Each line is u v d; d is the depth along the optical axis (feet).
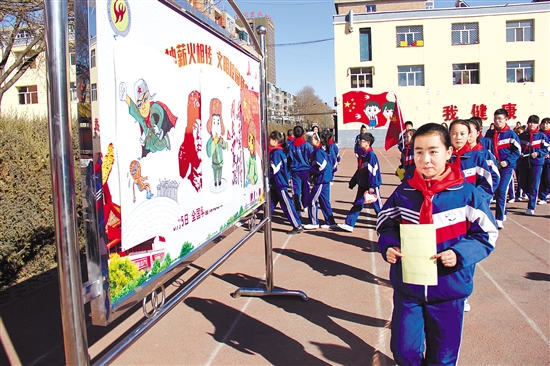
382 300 14.64
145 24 7.02
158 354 11.36
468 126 14.55
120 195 6.28
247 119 13.00
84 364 5.29
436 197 7.95
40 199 18.06
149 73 7.04
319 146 25.21
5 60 33.53
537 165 27.25
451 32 103.50
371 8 139.95
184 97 8.46
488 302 14.08
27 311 14.37
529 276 16.37
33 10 29.68
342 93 107.96
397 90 106.01
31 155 17.61
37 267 18.62
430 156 7.89
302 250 21.06
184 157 8.45
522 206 30.89
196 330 12.69
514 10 100.99
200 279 9.03
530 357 10.69
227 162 11.07
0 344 12.11
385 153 90.48
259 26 14.58
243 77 12.60
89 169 5.60
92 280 5.67
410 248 7.69
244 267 18.56
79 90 5.46
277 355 11.21
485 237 7.75
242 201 12.45
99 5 5.81
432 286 7.82
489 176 14.38
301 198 30.58
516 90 102.47
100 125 5.81
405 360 8.02
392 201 8.49
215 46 10.18
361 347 11.54
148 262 7.11
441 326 7.99
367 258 19.45
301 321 13.17
